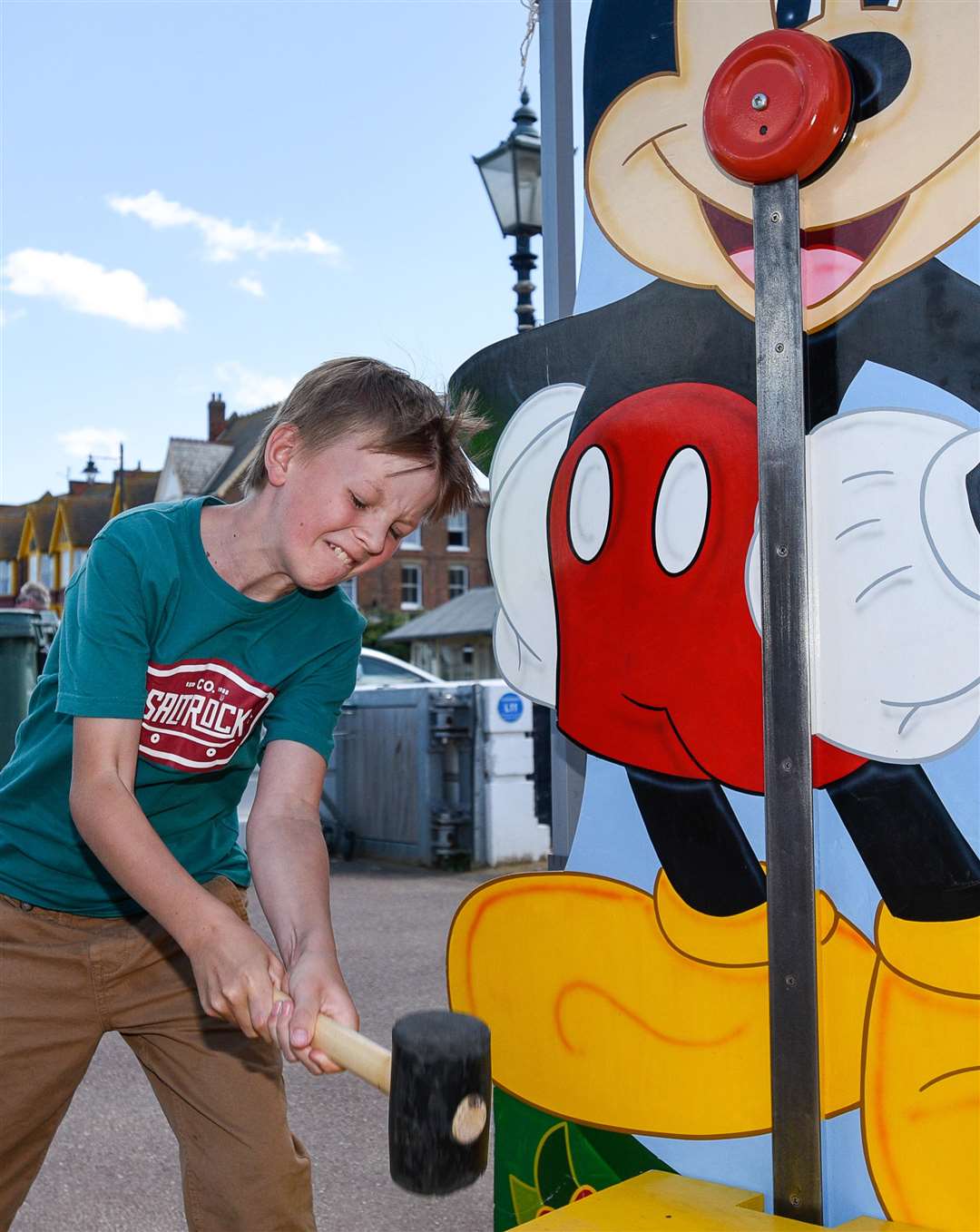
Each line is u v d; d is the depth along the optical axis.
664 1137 1.49
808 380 1.35
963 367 1.25
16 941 1.66
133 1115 3.32
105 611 1.52
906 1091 1.28
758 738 1.43
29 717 1.70
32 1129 1.67
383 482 1.46
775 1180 1.34
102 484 51.19
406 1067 0.99
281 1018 1.29
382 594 43.28
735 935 1.44
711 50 1.47
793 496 1.33
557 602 1.64
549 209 2.13
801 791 1.32
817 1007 1.31
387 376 1.50
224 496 39.78
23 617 5.65
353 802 7.90
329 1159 3.02
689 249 1.50
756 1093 1.41
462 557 44.56
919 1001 1.27
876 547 1.30
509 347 1.69
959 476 1.25
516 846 7.26
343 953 5.02
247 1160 1.60
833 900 1.33
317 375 1.52
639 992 1.52
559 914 1.60
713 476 1.48
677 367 1.51
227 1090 1.62
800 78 1.28
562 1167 1.60
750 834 1.43
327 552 1.50
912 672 1.28
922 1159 1.26
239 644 1.64
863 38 1.32
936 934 1.26
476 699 7.22
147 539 1.58
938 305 1.27
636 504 1.55
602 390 1.59
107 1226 2.64
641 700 1.54
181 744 1.64
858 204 1.32
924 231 1.28
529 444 1.67
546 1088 1.61
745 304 1.45
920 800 1.27
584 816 1.59
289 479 1.51
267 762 1.72
